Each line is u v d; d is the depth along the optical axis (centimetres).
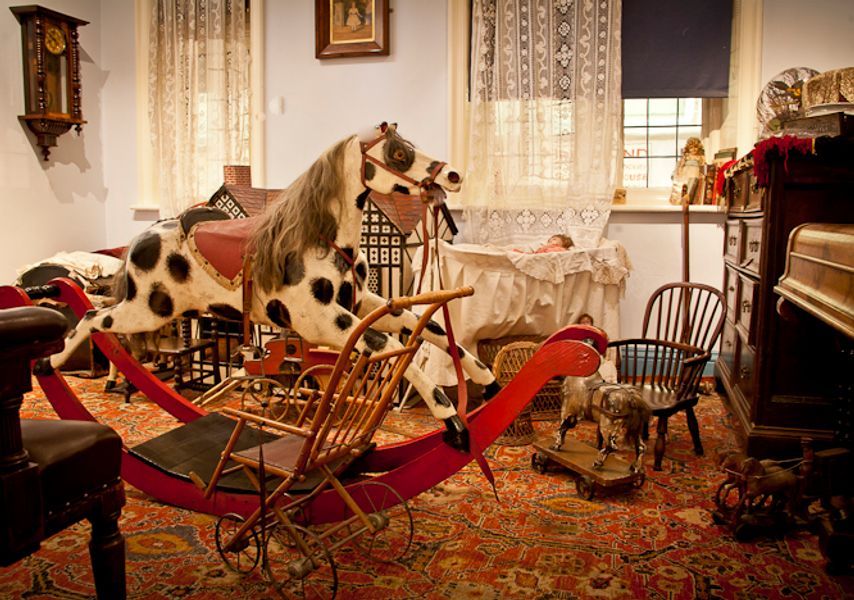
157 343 405
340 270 251
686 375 307
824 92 333
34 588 203
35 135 507
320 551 225
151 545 229
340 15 490
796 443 269
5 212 488
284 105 511
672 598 199
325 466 216
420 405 393
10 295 237
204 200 520
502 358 339
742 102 445
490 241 466
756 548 230
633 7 454
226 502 238
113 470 163
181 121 521
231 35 513
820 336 270
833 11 432
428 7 479
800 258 204
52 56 503
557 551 227
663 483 286
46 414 373
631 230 465
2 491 129
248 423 286
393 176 248
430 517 253
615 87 447
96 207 562
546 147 459
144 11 530
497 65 455
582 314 393
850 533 209
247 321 262
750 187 325
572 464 278
